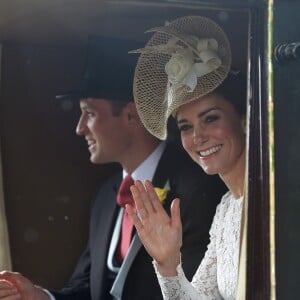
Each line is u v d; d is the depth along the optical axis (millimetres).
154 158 10492
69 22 9328
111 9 8469
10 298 9664
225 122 8219
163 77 8406
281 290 6293
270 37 6352
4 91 11078
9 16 8891
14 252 11258
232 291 8422
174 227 7816
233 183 8438
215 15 8398
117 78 10500
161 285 8062
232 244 8422
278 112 6391
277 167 6367
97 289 10625
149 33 9977
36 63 11086
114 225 10781
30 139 11281
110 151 10586
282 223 6336
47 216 11414
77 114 11469
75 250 11523
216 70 8070
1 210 11109
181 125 8453
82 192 11562
